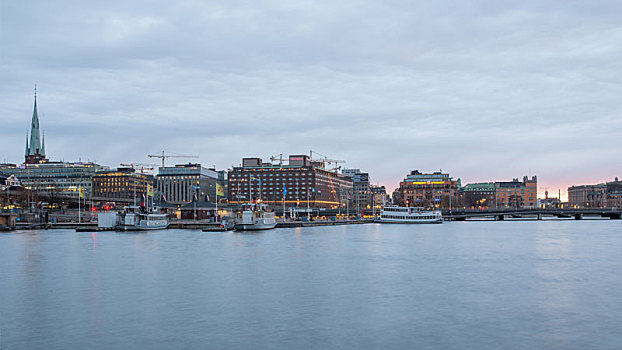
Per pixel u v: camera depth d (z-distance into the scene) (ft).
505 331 205.26
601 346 188.24
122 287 286.05
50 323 215.51
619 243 547.90
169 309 237.25
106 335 200.23
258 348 185.98
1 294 268.62
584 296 266.16
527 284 297.74
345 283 299.17
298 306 243.40
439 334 201.46
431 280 309.83
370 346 188.03
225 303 248.73
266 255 424.87
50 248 473.26
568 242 561.02
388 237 633.61
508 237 637.30
